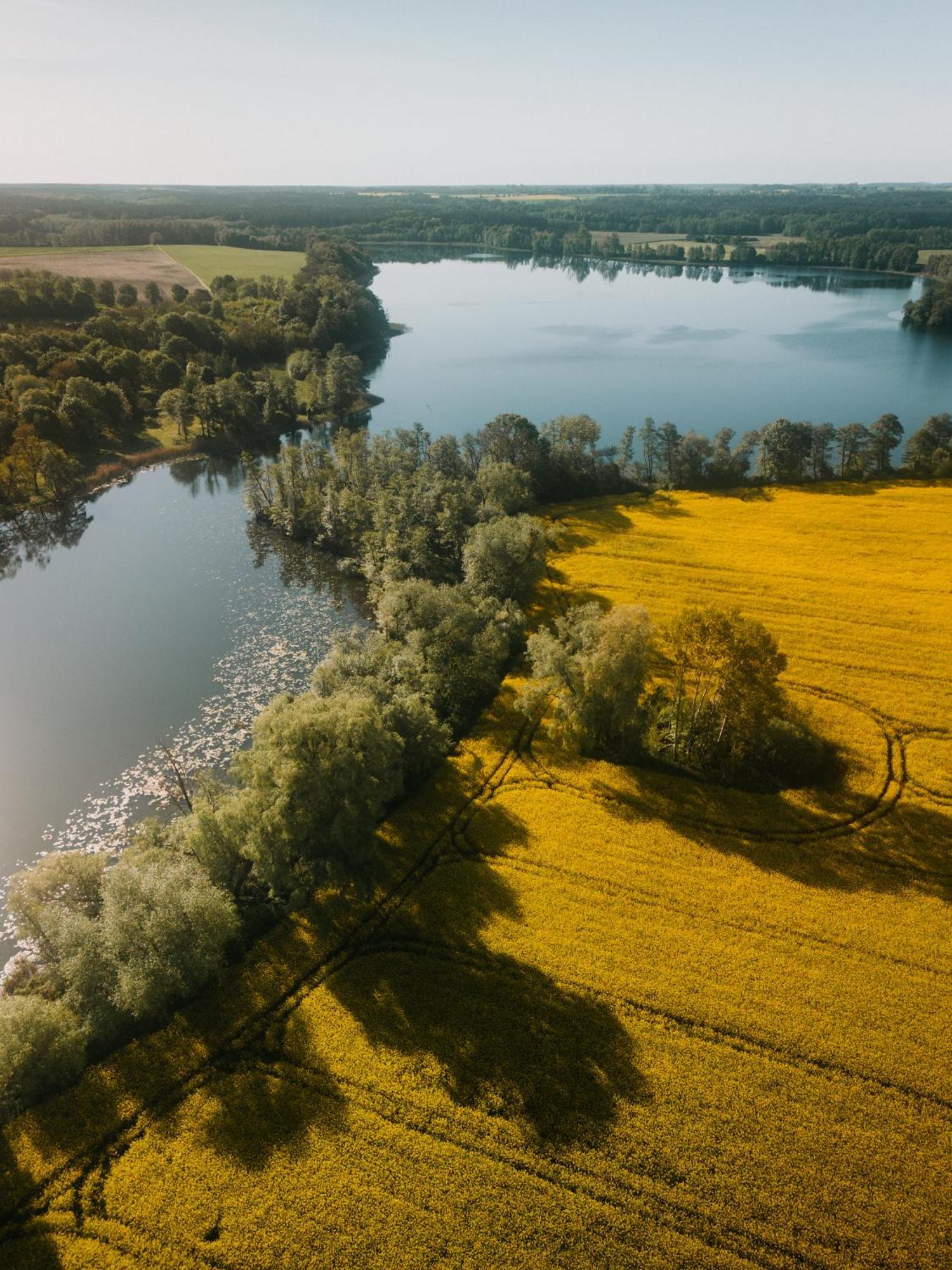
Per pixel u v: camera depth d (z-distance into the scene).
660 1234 32.66
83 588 100.81
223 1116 37.66
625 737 62.78
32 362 158.38
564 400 186.25
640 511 117.50
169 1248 32.88
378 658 70.31
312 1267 31.88
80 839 60.94
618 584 92.62
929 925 47.38
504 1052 40.25
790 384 193.62
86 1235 33.62
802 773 61.66
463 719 71.06
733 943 46.53
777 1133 36.31
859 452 130.62
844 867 52.09
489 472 111.94
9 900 46.09
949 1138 36.03
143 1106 38.66
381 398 189.88
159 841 54.69
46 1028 39.38
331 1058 40.12
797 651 77.06
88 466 139.12
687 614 58.22
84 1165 36.31
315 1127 36.88
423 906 49.81
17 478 122.94
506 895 50.38
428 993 43.75
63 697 77.69
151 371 165.50
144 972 41.22
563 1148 35.75
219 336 193.75
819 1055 39.88
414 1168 35.09
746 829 55.84
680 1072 39.19
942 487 123.38
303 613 94.12
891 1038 40.78
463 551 92.75
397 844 55.19
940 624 81.38
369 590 98.00
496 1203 33.72
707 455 130.38
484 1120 36.97
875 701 68.94
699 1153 35.50
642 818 57.31
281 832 45.91
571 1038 40.97
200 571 105.69
